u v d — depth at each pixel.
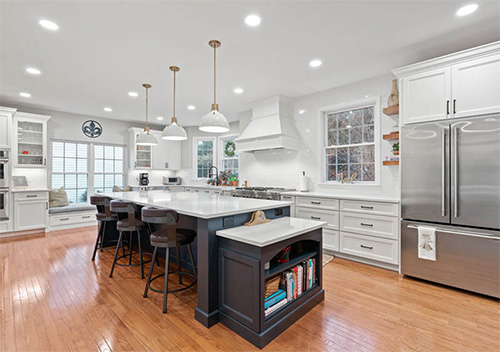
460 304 2.32
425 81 2.78
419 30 2.49
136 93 4.35
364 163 3.89
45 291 2.52
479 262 2.44
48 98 4.62
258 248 1.77
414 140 2.83
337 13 2.21
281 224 2.31
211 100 4.75
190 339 1.82
